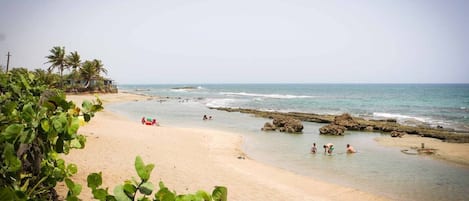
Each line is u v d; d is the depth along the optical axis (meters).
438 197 11.32
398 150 19.69
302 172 14.13
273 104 60.16
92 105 2.96
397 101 73.12
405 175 14.08
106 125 21.59
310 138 23.92
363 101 72.00
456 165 15.95
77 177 8.59
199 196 1.94
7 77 3.63
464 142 22.50
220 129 27.42
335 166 15.45
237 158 15.73
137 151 13.84
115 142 15.18
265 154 17.78
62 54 56.16
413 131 26.77
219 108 47.88
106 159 11.41
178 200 1.90
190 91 138.62
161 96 88.19
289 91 141.12
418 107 56.91
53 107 2.51
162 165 12.01
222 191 1.96
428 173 14.45
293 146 20.42
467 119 38.00
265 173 13.13
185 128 26.14
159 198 1.86
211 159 14.72
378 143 22.22
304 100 73.38
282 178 12.60
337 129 26.09
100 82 70.62
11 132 2.18
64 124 2.38
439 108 55.12
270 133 25.92
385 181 13.12
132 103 57.22
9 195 1.77
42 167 3.12
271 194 10.22
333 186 12.02
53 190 4.19
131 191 1.87
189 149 16.66
